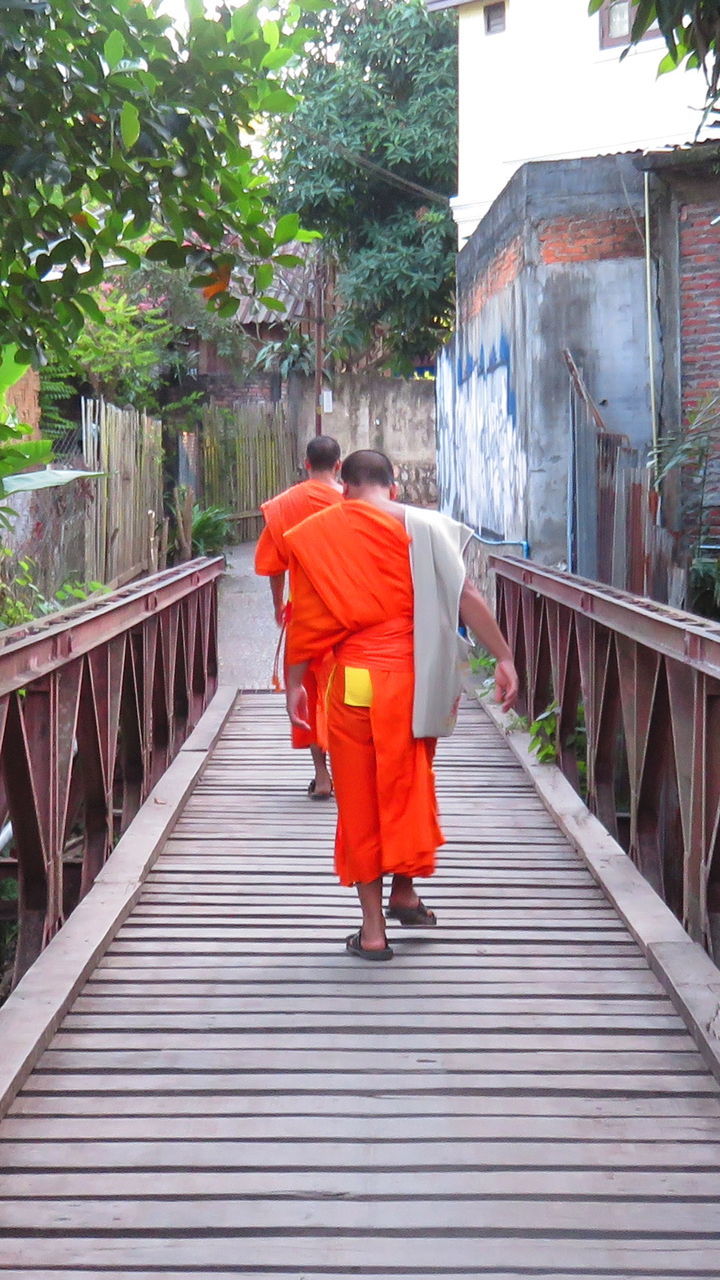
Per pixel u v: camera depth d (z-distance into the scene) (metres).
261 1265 2.57
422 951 4.30
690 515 8.65
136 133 3.26
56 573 9.46
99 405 10.98
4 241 3.74
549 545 9.34
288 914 4.71
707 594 8.15
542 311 9.23
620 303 9.19
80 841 7.25
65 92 3.40
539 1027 3.69
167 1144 3.03
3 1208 2.76
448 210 20.06
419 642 4.07
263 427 22.38
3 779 4.16
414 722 4.05
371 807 4.16
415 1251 2.62
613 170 9.12
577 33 13.51
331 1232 2.69
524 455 9.52
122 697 6.23
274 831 5.83
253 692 9.67
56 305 3.92
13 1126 3.12
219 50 3.49
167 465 17.92
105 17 3.33
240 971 4.13
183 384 20.11
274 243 3.95
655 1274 2.56
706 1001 3.70
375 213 21.03
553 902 4.81
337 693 4.14
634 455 7.57
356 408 24.53
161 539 14.31
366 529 4.10
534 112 13.89
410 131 19.70
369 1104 3.24
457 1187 2.85
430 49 20.08
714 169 8.28
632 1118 3.18
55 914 4.54
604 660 6.04
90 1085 3.33
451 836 5.73
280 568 6.07
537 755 6.93
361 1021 3.73
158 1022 3.72
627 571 7.30
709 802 4.13
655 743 5.05
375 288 20.09
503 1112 3.21
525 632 8.02
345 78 19.98
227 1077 3.38
